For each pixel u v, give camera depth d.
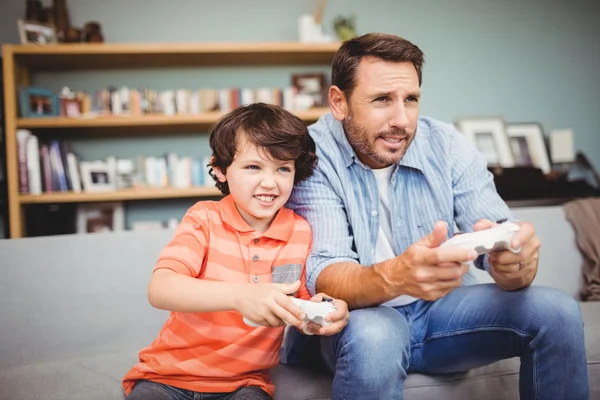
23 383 1.23
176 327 1.11
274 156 1.10
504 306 1.05
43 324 1.51
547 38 3.94
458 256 0.88
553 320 0.99
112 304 1.57
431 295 0.93
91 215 3.38
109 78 3.50
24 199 3.10
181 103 3.35
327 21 3.70
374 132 1.13
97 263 1.58
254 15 3.63
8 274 1.52
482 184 1.24
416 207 1.25
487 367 1.25
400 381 0.97
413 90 1.11
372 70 1.11
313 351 1.27
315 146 1.26
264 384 1.10
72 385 1.22
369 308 1.04
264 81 3.66
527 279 1.02
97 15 3.46
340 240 1.17
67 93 3.30
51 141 3.26
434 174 1.25
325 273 1.10
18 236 3.09
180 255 1.06
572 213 1.95
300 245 1.19
